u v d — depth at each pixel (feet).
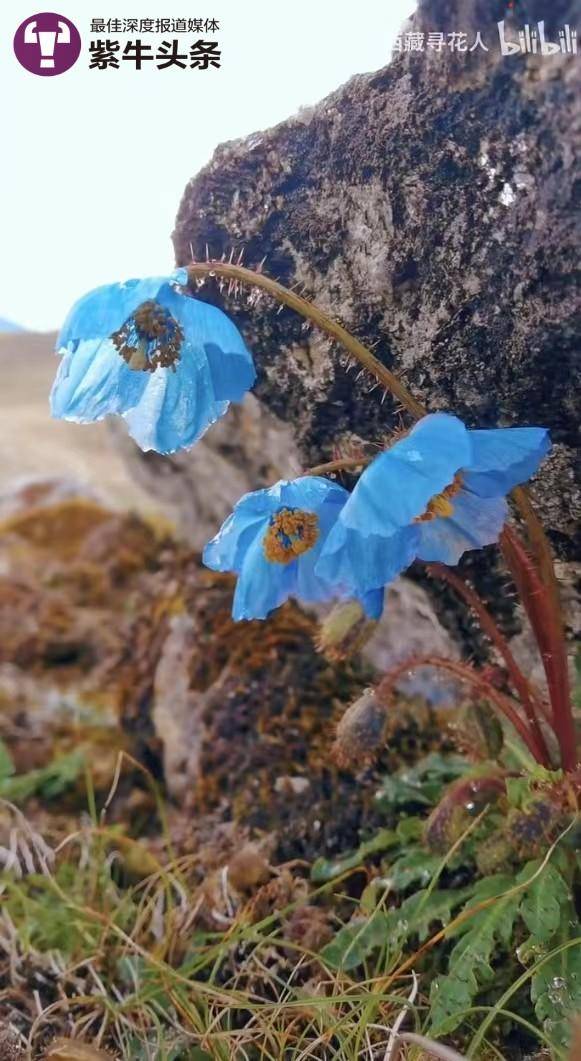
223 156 1.10
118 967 1.07
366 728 0.95
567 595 1.06
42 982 1.07
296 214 1.06
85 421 0.80
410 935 1.00
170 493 1.58
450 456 0.70
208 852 1.21
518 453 0.74
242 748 1.30
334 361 1.08
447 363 1.00
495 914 0.90
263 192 1.08
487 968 0.87
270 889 1.12
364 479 0.72
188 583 1.56
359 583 0.75
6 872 1.21
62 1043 0.94
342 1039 0.92
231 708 1.34
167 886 1.11
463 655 1.21
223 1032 0.93
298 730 1.29
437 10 0.93
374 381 1.06
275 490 0.82
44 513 1.90
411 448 0.72
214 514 1.53
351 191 1.01
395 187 0.98
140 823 1.33
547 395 0.95
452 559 0.86
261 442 1.28
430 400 1.03
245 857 1.17
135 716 1.46
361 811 1.18
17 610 1.69
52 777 1.39
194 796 1.30
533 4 0.87
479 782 0.97
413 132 0.96
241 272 0.81
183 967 1.03
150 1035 1.00
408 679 1.28
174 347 0.78
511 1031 0.91
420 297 0.99
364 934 0.98
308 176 1.05
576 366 0.92
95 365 0.80
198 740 1.35
